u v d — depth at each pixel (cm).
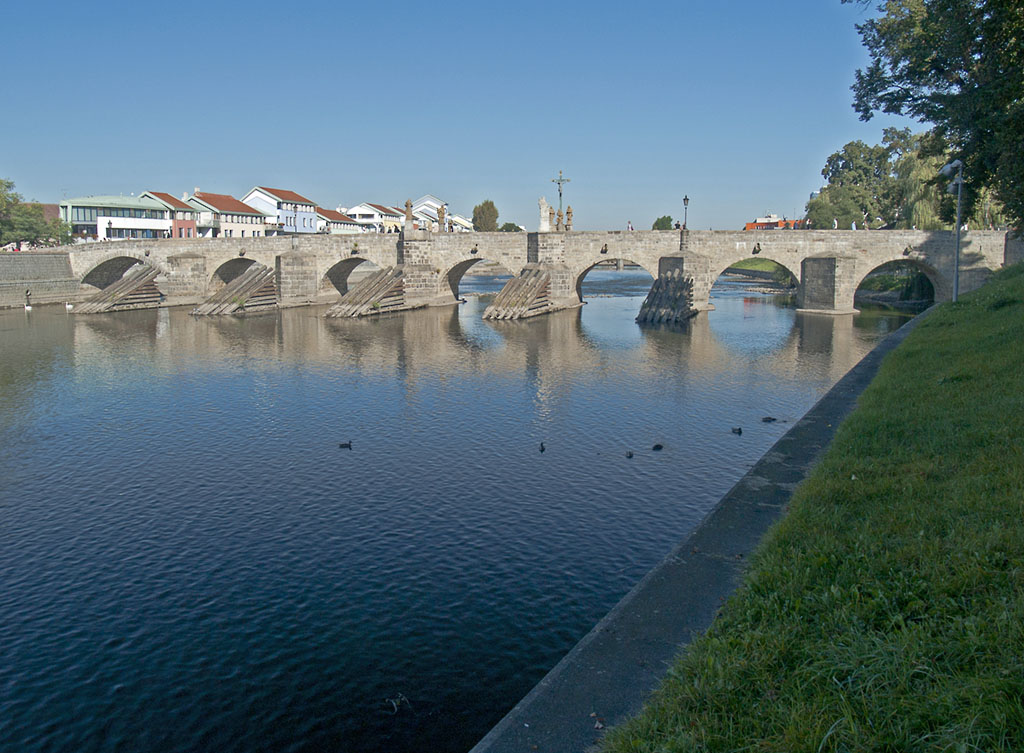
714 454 2922
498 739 739
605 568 1959
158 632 1684
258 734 1345
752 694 730
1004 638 716
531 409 3706
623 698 791
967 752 591
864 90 4306
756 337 6297
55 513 2392
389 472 2744
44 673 1534
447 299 9444
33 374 4712
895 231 7769
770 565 971
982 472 1214
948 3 3023
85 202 13225
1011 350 2162
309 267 9294
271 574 1956
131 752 1303
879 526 1055
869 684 694
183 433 3306
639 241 8425
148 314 8350
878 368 2666
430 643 1619
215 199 14850
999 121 3061
